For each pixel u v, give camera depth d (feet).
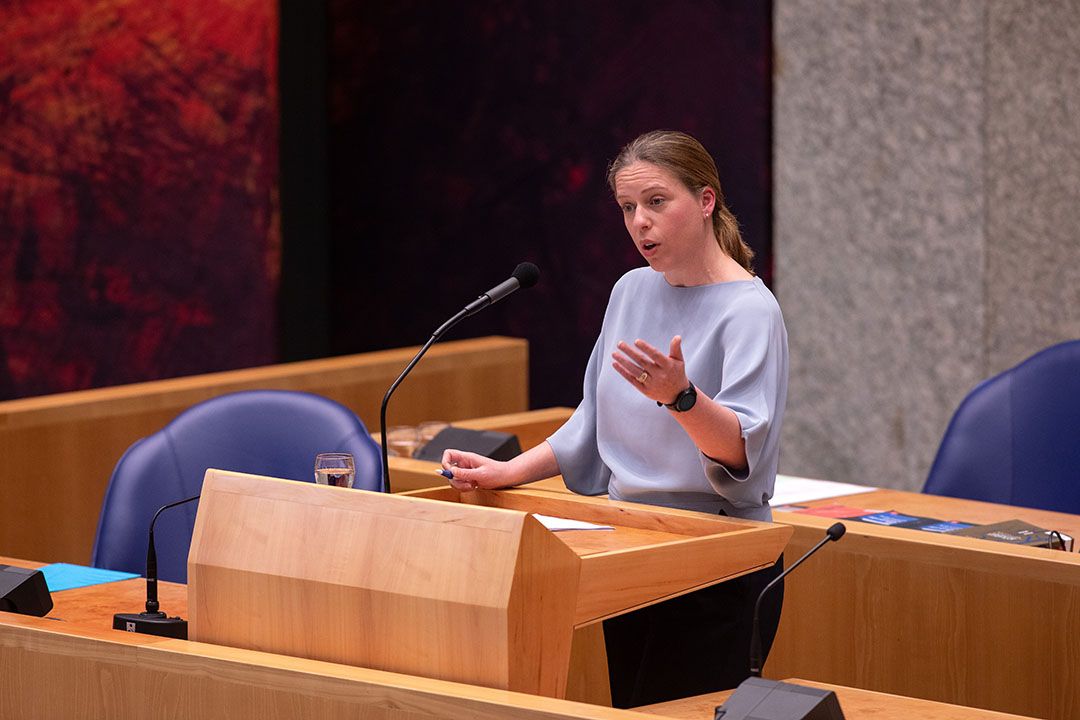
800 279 57.88
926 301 55.62
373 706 20.33
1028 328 53.72
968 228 54.60
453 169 67.97
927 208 55.26
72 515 46.44
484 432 39.55
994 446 38.60
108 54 62.59
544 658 21.06
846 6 56.13
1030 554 30.27
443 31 67.56
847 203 56.75
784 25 57.47
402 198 69.67
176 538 33.32
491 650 20.48
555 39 64.28
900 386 56.34
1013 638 30.40
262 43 67.00
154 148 64.18
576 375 65.41
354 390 53.26
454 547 20.93
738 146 59.00
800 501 37.14
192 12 64.75
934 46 54.65
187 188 65.26
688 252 26.35
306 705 20.84
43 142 61.26
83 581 29.37
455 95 67.56
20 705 23.11
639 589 22.76
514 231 66.54
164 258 64.90
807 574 32.94
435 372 55.42
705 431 23.94
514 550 20.52
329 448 33.32
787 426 58.70
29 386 61.72
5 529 44.91
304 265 70.95
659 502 26.48
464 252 68.13
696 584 23.84
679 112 60.70
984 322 54.49
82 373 63.00
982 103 53.93
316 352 71.72
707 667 26.02
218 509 22.90
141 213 64.08
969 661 30.96
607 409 27.22
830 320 57.47
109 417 47.24
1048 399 38.34
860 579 32.24
